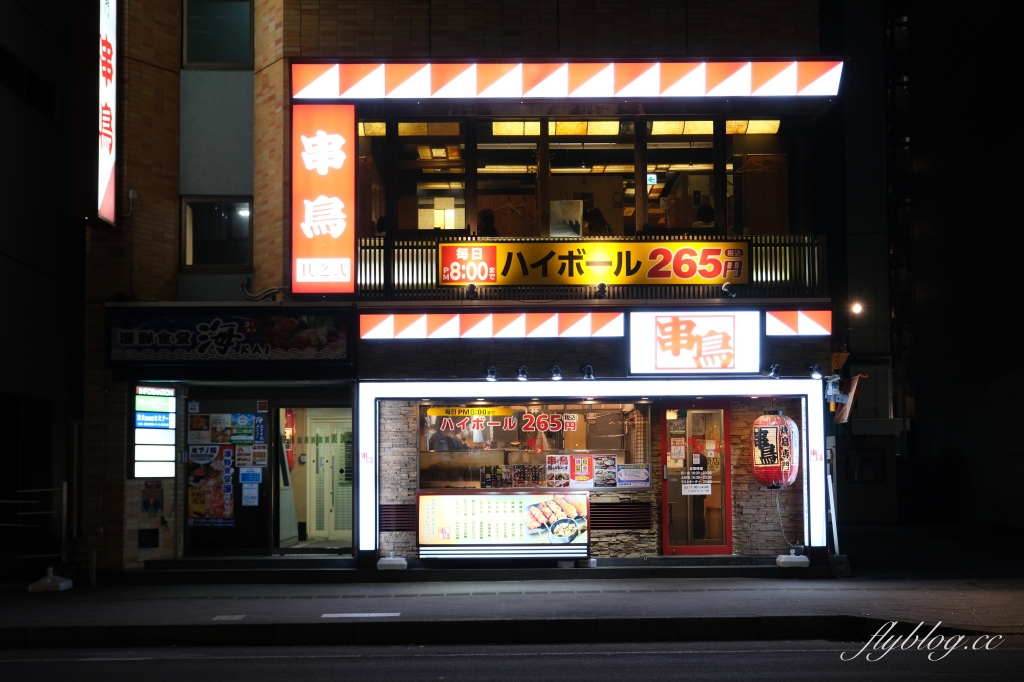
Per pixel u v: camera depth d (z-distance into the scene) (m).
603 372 15.51
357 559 15.18
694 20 15.87
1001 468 26.17
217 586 14.69
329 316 15.17
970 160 27.83
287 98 15.69
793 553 15.34
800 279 15.69
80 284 24.75
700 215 15.90
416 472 15.56
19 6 21.50
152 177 15.82
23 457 22.22
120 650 10.76
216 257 16.25
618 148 16.03
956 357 28.98
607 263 15.42
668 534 15.58
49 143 22.98
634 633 11.08
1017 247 25.03
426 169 15.89
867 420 50.25
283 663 9.73
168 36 16.22
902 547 21.56
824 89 15.44
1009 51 25.25
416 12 15.82
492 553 15.09
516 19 15.84
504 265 15.41
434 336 15.25
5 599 13.53
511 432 15.73
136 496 15.41
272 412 16.08
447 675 8.95
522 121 16.03
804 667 9.16
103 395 15.29
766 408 15.88
